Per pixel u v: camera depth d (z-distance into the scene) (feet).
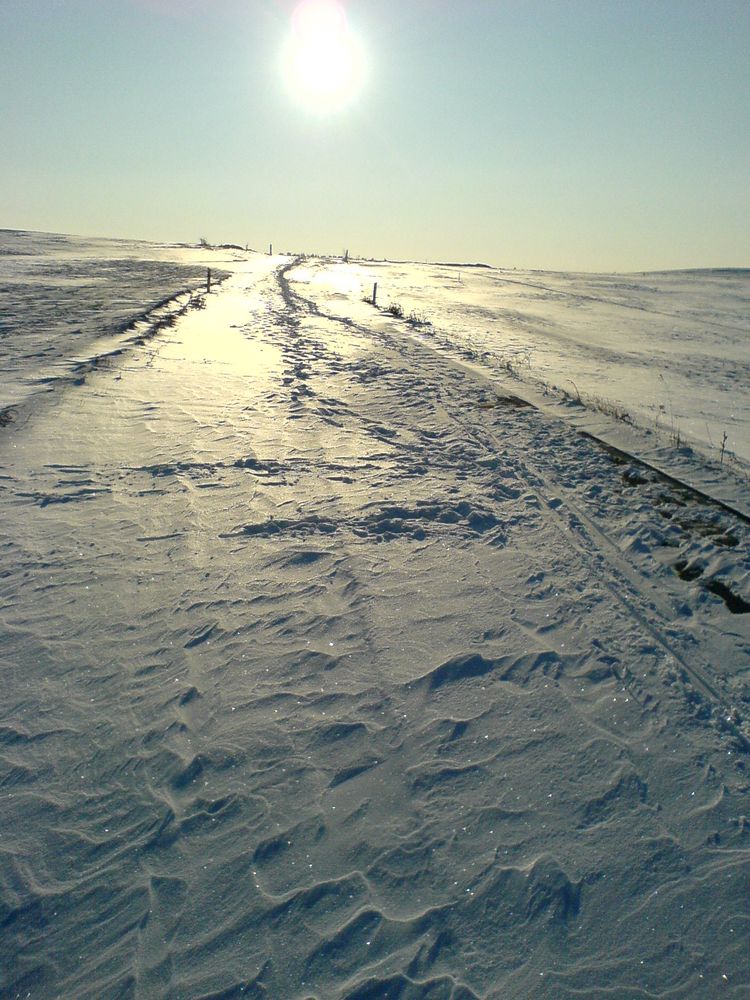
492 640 14.17
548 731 11.53
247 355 47.19
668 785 10.34
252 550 18.10
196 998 7.43
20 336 47.96
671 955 7.84
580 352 66.69
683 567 17.85
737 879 8.73
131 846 9.33
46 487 21.71
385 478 24.00
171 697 12.30
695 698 12.39
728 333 100.73
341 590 16.14
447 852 9.21
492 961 7.82
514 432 30.48
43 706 11.99
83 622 14.55
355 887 8.73
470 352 55.06
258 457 25.54
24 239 227.81
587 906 8.45
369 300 103.76
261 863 9.07
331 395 36.76
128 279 113.19
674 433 32.35
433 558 17.93
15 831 9.52
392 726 11.63
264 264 204.95
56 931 8.18
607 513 21.44
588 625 14.79
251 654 13.57
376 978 7.63
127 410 30.96
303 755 10.98
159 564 17.19
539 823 9.68
